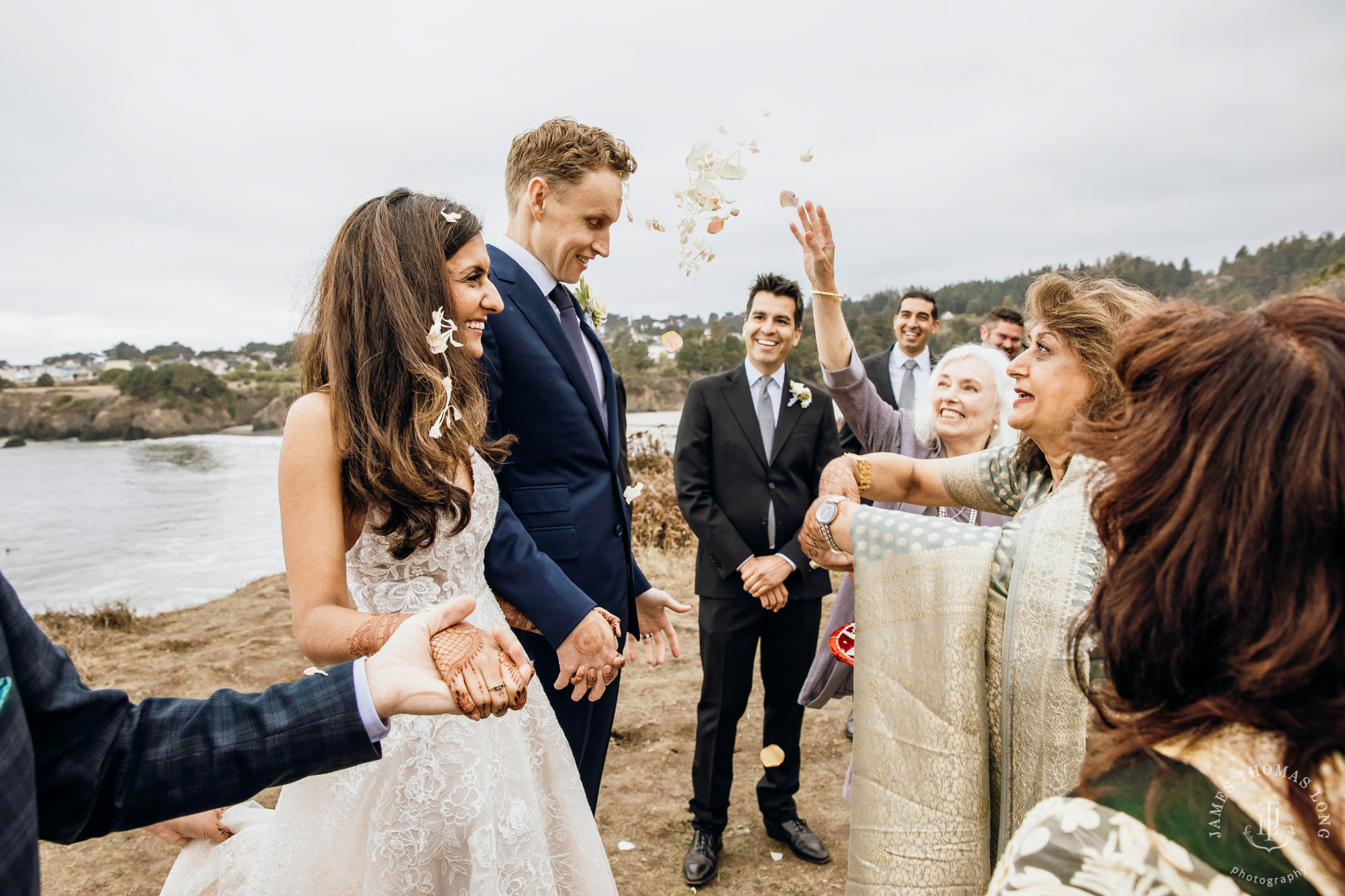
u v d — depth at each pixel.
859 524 1.47
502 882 1.48
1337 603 0.54
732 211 2.06
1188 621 0.59
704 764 2.98
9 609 0.81
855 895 1.37
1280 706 0.55
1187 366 0.65
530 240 2.21
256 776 0.90
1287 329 0.62
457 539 1.60
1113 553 0.70
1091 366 1.52
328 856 1.45
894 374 5.29
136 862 3.13
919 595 1.38
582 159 2.12
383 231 1.56
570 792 1.72
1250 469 0.58
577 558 2.09
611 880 1.72
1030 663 1.25
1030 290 1.69
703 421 3.27
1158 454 0.64
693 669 5.10
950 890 1.30
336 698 0.95
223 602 7.67
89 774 0.85
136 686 5.01
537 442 2.10
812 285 2.88
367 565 1.54
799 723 3.13
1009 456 1.85
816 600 3.11
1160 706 0.63
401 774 1.43
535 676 1.77
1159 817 0.57
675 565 7.75
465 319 1.67
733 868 3.00
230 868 1.53
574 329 2.30
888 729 1.38
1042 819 0.61
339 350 1.50
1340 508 0.54
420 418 1.48
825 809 3.43
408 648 1.02
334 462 1.45
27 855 0.70
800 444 3.21
